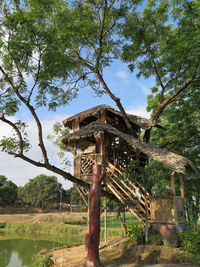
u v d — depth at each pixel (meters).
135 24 11.63
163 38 13.55
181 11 13.56
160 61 14.73
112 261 9.07
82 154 13.45
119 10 10.85
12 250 20.50
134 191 11.19
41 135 10.53
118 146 15.11
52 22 10.27
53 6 10.28
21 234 32.62
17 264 15.23
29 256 17.89
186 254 8.64
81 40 11.84
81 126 17.52
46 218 41.19
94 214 8.41
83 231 28.98
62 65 10.19
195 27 13.50
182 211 10.88
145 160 15.80
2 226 42.25
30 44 9.30
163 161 10.63
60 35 10.83
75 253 13.09
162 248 9.24
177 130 17.97
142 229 10.71
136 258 9.00
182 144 17.39
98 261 8.05
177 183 17.08
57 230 32.16
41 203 69.06
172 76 15.40
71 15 11.09
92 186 8.84
